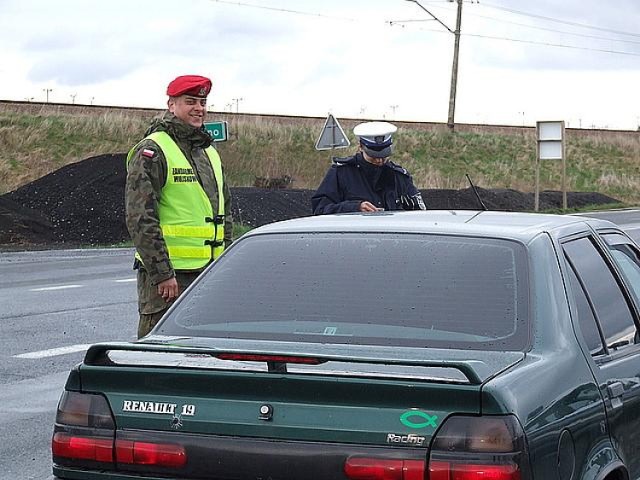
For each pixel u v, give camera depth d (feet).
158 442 13.99
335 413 13.34
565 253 17.03
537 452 13.30
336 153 189.78
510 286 15.65
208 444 13.78
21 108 165.48
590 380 15.29
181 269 24.86
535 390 13.80
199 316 16.38
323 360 13.42
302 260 16.85
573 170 223.71
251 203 119.96
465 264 16.12
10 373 35.37
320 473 13.29
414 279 16.02
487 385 13.05
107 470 14.28
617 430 15.94
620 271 18.66
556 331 15.25
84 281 63.72
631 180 223.30
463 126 234.38
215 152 25.89
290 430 13.44
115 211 103.86
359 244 16.94
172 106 25.12
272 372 13.65
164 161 24.49
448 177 200.95
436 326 15.24
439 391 13.01
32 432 28.07
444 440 12.92
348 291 16.07
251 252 17.35
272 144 185.37
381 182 29.30
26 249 89.04
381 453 13.08
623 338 17.46
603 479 14.90
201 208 25.07
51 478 24.21
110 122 165.58
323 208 28.81
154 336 16.21
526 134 235.61
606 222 19.94
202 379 13.85
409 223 17.51
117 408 14.28
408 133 216.33
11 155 150.41
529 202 162.81
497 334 14.99
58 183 109.60
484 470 12.75
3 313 49.52
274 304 16.20
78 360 37.70
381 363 13.14
